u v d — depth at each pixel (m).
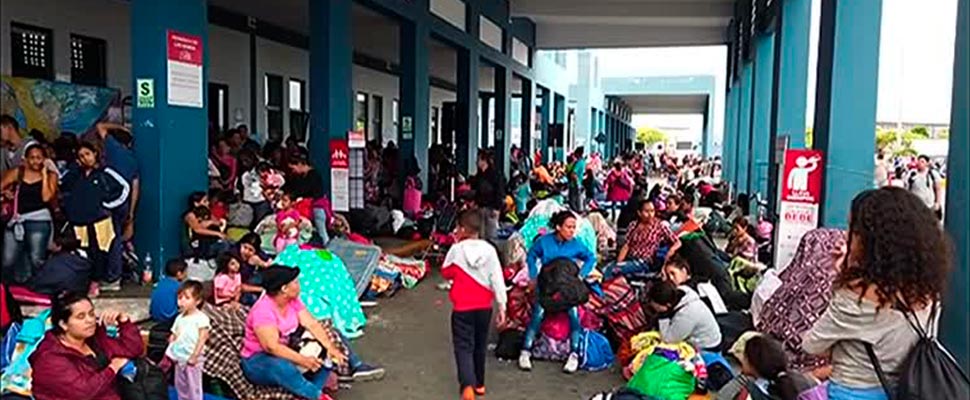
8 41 9.04
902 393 2.34
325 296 5.94
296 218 7.38
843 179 6.87
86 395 3.66
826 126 6.99
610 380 5.14
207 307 4.42
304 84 16.53
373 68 20.25
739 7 17.31
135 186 6.68
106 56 10.74
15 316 4.08
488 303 4.61
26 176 5.85
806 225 6.78
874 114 6.86
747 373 3.68
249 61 14.17
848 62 6.91
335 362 4.53
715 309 5.77
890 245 2.32
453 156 15.35
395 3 11.29
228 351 4.29
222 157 9.10
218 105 13.22
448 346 5.84
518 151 19.69
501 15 17.95
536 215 7.49
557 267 5.35
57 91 9.60
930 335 2.39
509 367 5.42
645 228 7.44
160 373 4.11
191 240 6.96
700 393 4.25
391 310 7.02
